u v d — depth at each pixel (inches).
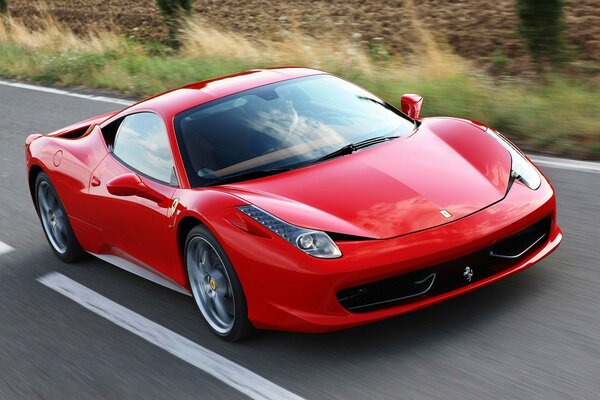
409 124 177.3
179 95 186.4
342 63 394.9
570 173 225.3
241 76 193.0
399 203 139.3
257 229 136.6
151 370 144.4
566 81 312.5
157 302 177.0
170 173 165.0
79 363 151.6
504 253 145.0
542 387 119.4
